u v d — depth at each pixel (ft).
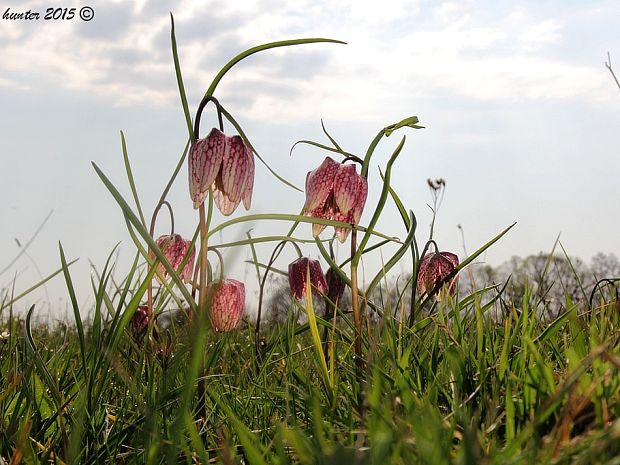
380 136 1.01
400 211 1.07
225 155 0.87
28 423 0.65
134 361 1.09
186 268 1.14
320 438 0.50
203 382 0.86
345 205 1.00
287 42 0.87
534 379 0.62
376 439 0.45
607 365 0.61
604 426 0.52
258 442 0.60
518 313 1.06
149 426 0.66
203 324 0.51
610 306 0.95
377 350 0.81
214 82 0.88
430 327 1.07
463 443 0.46
